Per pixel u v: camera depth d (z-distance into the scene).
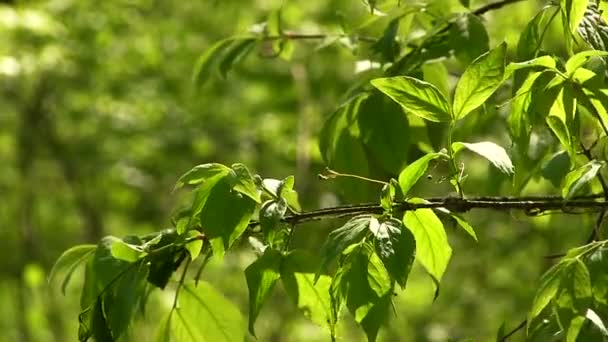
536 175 1.69
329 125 1.60
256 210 1.46
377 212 1.40
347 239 1.34
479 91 1.37
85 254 1.46
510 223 3.69
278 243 1.43
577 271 1.31
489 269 4.21
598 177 1.49
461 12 1.61
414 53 1.61
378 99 1.58
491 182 1.67
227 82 4.83
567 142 1.42
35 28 4.32
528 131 1.42
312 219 1.42
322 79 4.23
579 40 1.56
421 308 4.83
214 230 1.38
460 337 4.59
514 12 2.24
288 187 1.40
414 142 1.64
